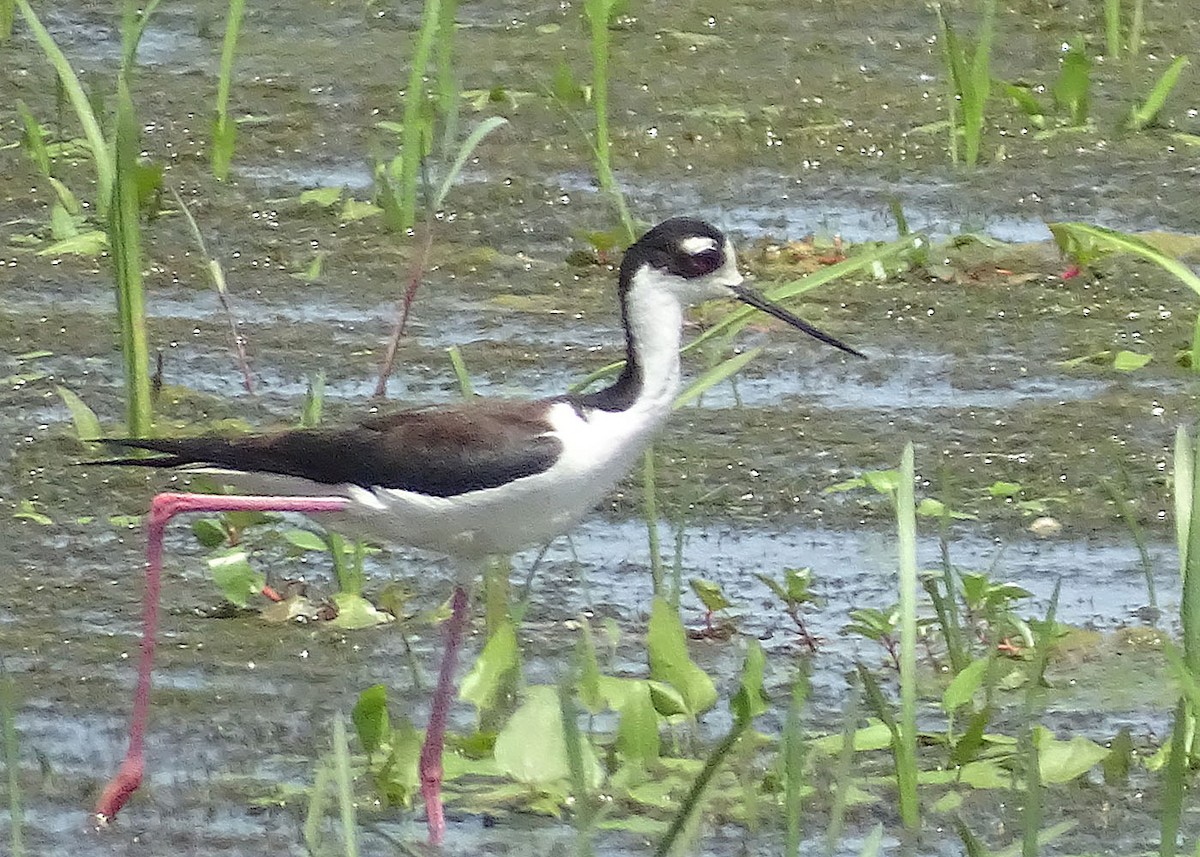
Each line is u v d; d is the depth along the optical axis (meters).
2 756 8.77
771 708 9.45
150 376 12.94
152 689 9.52
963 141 17.44
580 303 14.49
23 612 10.23
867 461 12.29
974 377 13.48
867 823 8.48
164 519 8.68
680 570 9.95
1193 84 18.78
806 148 17.31
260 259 14.96
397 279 14.75
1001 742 9.12
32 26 12.52
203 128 17.34
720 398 13.13
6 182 16.05
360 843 8.30
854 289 14.77
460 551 8.91
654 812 8.52
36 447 12.09
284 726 9.23
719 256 9.16
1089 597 10.69
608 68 18.86
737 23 20.25
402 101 18.12
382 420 8.84
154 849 8.16
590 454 8.83
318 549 10.71
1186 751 8.60
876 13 20.56
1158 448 12.50
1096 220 16.02
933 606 10.45
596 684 8.91
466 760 8.84
